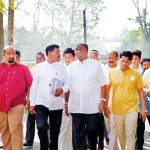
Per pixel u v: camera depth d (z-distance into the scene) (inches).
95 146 273.9
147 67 323.6
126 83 266.2
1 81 266.8
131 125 263.0
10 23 627.8
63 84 276.4
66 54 321.7
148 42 2203.5
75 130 273.1
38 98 275.6
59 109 280.7
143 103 269.1
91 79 269.0
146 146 352.5
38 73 277.1
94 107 269.6
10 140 279.0
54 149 283.3
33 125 341.7
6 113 270.2
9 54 267.0
